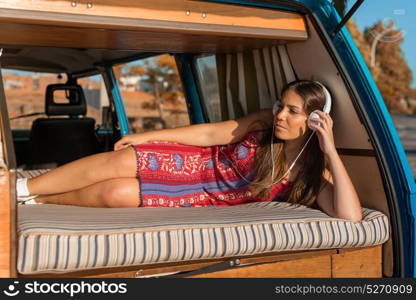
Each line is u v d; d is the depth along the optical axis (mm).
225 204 2877
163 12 2318
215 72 3725
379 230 2537
